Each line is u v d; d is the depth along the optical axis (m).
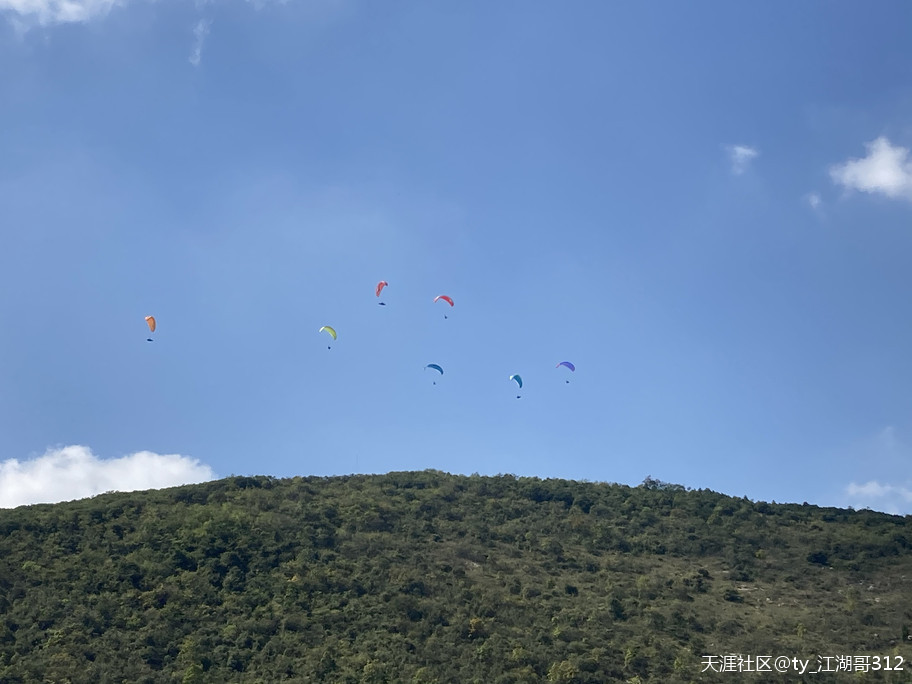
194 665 62.06
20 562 72.69
